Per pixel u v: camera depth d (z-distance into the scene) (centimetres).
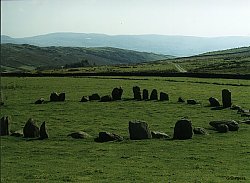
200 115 5500
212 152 3494
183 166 3045
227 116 5356
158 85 9944
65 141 4188
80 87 9869
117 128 4797
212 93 8000
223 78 11481
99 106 6569
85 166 3152
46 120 5459
